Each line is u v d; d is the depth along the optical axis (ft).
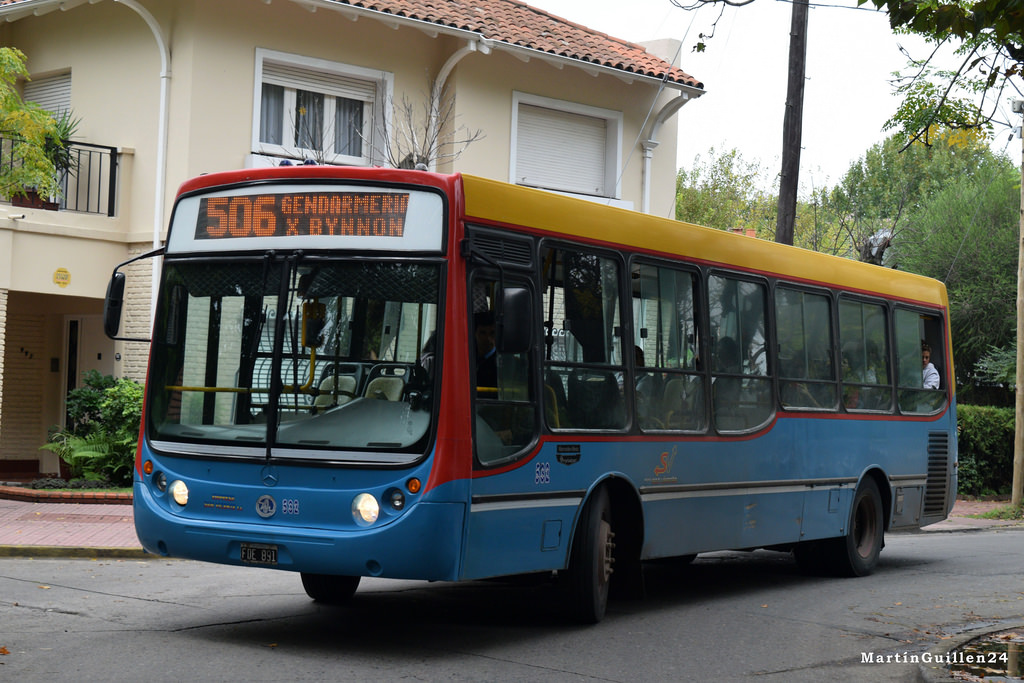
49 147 58.65
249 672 24.00
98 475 56.90
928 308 50.03
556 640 29.09
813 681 25.73
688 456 34.50
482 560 26.73
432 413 25.88
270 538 26.37
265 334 27.27
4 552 40.91
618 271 32.32
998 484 90.17
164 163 59.41
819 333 42.19
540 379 28.86
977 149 120.88
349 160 65.21
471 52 66.95
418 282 26.50
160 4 60.18
